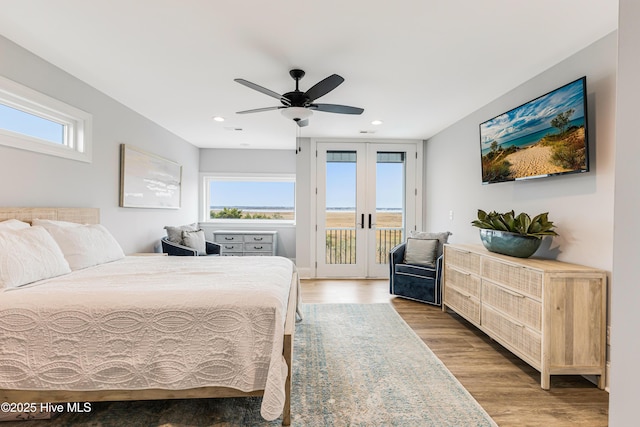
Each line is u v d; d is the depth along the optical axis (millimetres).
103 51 2391
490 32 2096
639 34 720
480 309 2812
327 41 2225
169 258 3035
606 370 2059
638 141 720
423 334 2959
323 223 5352
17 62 2301
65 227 2494
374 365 2342
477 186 3734
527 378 2207
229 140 5527
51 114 2695
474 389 2066
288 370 1689
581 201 2273
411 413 1800
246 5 1840
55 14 1938
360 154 5316
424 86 3002
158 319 1598
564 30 2061
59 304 1577
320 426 1684
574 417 1798
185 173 5531
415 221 5352
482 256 2770
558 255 2471
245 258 3080
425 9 1861
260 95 3293
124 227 3697
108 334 1575
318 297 4188
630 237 736
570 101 2252
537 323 2113
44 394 1549
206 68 2660
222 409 1822
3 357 1532
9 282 1747
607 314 2066
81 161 2973
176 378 1582
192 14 1931
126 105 3643
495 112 3340
